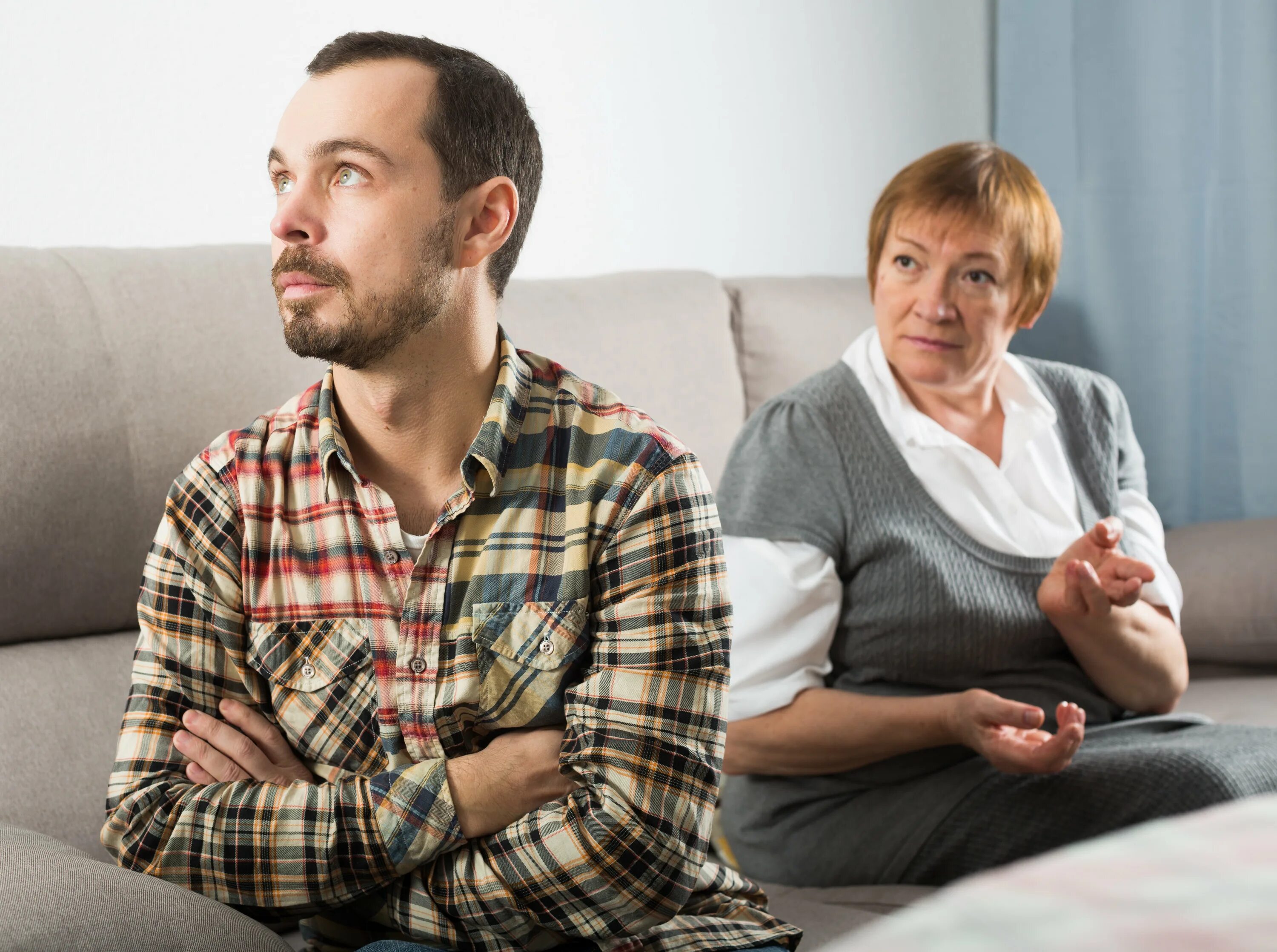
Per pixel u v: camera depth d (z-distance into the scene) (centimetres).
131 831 81
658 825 82
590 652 88
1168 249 225
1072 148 238
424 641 85
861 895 119
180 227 160
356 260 81
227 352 125
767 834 130
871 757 121
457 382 87
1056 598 122
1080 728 107
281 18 167
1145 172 227
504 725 86
